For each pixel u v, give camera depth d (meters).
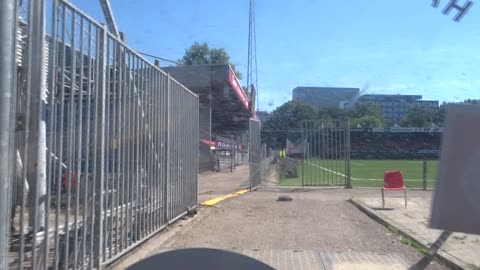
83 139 6.20
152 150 9.37
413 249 8.52
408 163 50.16
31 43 4.96
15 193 5.39
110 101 7.21
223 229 10.44
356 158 68.94
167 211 10.41
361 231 10.29
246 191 19.02
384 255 8.06
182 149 11.83
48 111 5.29
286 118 57.72
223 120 46.47
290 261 7.63
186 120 12.20
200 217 12.01
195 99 13.15
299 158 25.34
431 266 7.40
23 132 4.96
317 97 57.16
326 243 9.03
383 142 71.19
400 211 12.75
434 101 72.81
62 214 5.79
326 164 21.19
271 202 15.25
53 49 5.28
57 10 5.36
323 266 7.34
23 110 5.04
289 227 10.74
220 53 63.19
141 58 8.48
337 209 13.74
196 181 13.27
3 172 4.40
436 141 70.56
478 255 7.76
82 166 6.21
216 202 15.06
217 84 31.47
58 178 5.52
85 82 6.25
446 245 8.50
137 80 8.45
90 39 6.24
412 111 72.31
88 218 6.38
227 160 38.81
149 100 9.16
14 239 5.54
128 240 8.03
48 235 5.30
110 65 7.14
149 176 9.18
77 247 6.05
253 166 19.97
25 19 5.17
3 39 4.42
